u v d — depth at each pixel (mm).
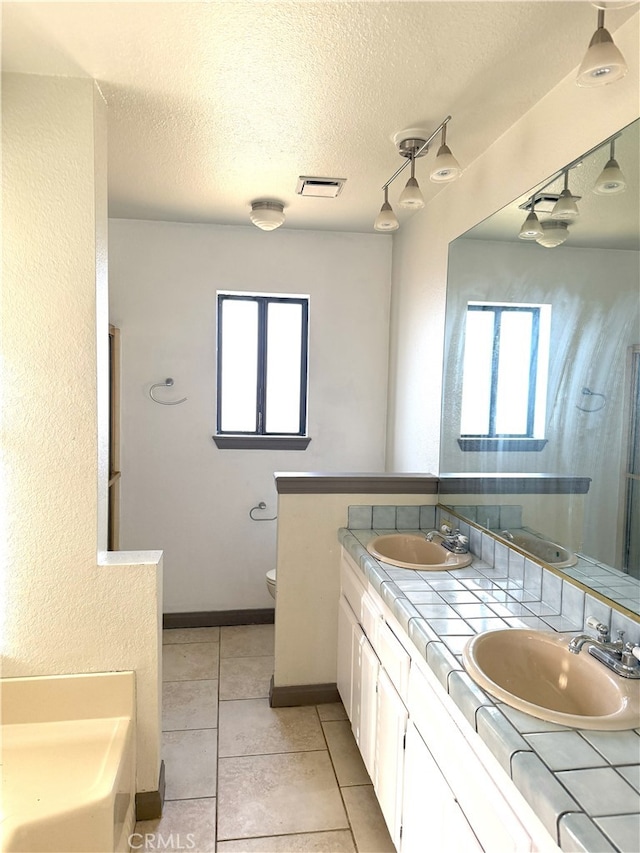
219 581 3457
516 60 1558
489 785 1089
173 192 2707
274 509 3473
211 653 3094
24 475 1729
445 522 2535
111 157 2271
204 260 3285
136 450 3311
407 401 3102
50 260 1701
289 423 3582
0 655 1759
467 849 1163
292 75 1646
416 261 2961
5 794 1443
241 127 1991
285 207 2920
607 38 1125
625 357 1375
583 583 1525
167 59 1579
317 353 3434
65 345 1719
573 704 1314
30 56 1574
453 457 2463
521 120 1889
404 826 1577
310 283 3391
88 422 1740
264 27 1423
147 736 1846
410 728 1547
